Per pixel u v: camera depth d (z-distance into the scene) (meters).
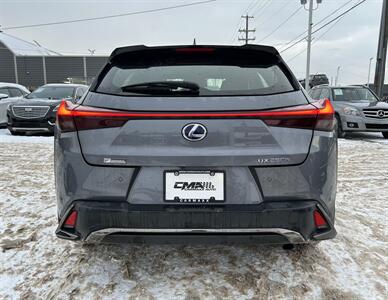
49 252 2.49
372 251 2.52
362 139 9.24
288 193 1.76
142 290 2.04
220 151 1.73
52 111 8.66
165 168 1.75
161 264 2.32
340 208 3.45
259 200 1.75
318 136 1.79
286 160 1.75
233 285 2.09
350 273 2.22
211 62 2.21
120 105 1.81
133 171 1.76
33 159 5.84
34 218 3.11
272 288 2.06
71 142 1.82
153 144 1.74
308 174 1.77
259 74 2.09
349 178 4.72
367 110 8.79
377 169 5.31
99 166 1.78
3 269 2.27
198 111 1.74
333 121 1.85
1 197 3.70
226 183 1.74
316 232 1.82
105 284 2.10
